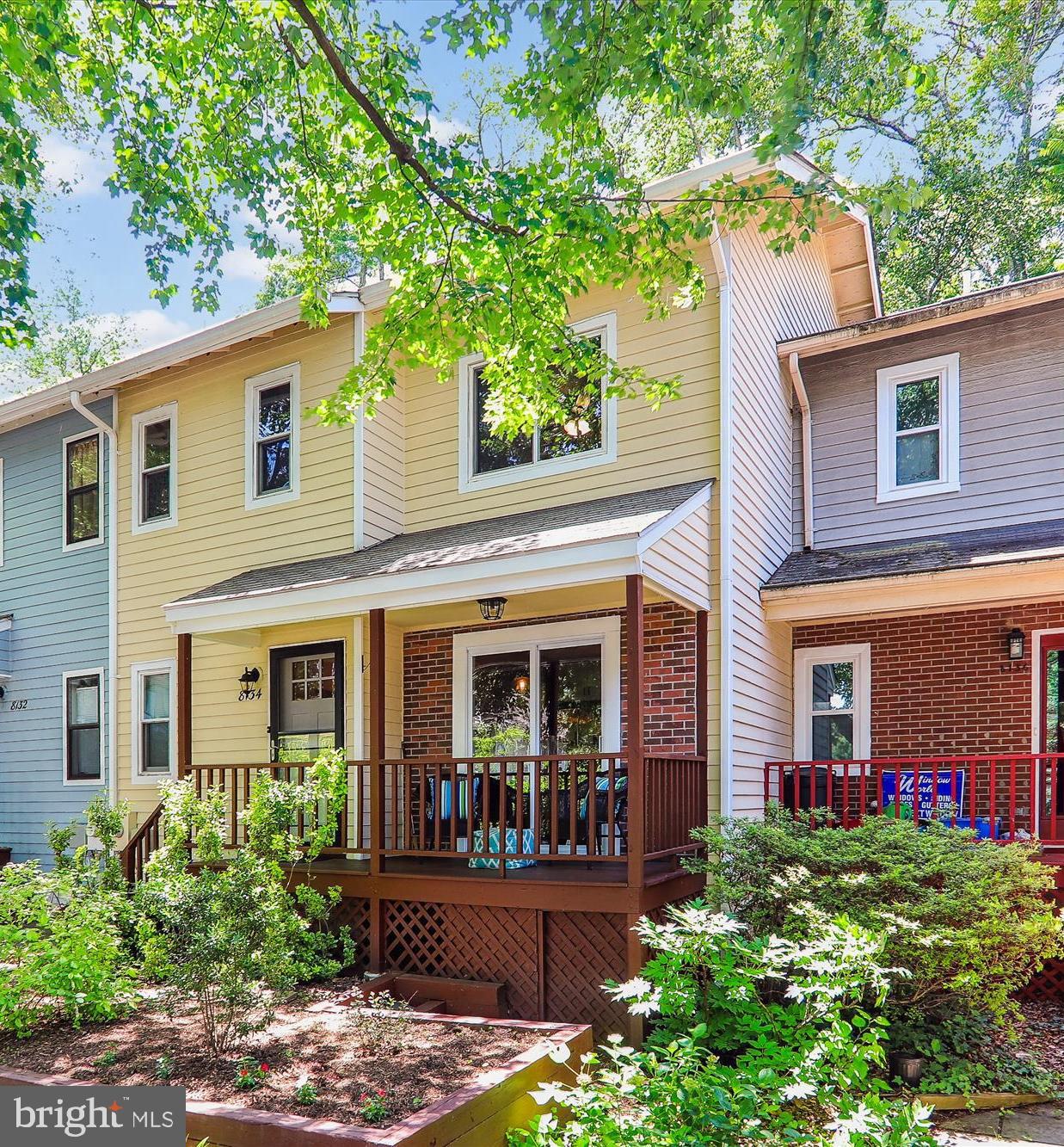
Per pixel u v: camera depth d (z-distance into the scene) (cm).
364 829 859
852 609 821
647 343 819
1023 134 1881
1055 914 660
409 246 598
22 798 1172
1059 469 862
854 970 414
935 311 889
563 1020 625
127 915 596
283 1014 570
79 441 1167
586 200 514
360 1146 352
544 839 800
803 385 998
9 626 1203
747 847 621
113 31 557
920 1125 327
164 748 1041
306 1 510
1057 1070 563
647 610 780
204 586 1020
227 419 1023
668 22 451
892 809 713
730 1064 525
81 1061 485
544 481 866
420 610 828
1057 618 839
